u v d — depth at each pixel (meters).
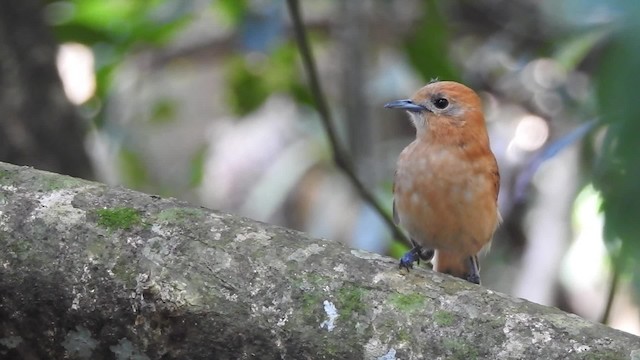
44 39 11.67
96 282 5.13
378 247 12.56
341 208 15.26
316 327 4.92
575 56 10.35
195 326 5.00
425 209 9.09
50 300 5.16
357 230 12.75
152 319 5.05
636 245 2.72
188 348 5.02
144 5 13.56
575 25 6.84
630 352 4.57
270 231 5.31
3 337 5.28
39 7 11.63
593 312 12.90
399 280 5.06
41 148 11.56
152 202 5.48
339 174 15.55
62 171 11.78
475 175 9.01
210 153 16.42
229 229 5.30
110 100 14.52
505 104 14.76
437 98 9.33
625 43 2.48
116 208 5.41
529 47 14.55
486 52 15.02
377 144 14.55
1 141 11.35
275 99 16.34
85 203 5.44
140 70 15.66
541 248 13.18
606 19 3.21
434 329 4.84
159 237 5.25
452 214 9.03
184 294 5.02
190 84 19.06
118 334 5.11
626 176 2.63
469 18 15.21
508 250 14.47
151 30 13.38
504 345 4.74
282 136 16.47
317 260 5.13
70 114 11.88
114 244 5.23
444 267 9.77
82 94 15.33
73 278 5.16
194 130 18.64
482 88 14.91
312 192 15.74
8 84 11.39
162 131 18.14
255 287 5.04
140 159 15.16
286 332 4.93
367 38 13.26
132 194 5.55
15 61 11.40
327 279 5.05
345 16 13.05
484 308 4.90
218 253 5.16
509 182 13.76
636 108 2.49
